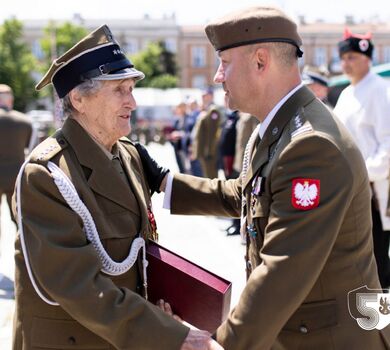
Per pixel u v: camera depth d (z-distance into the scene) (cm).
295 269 169
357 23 5331
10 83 3644
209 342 179
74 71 197
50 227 184
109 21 5425
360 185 179
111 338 181
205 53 5581
